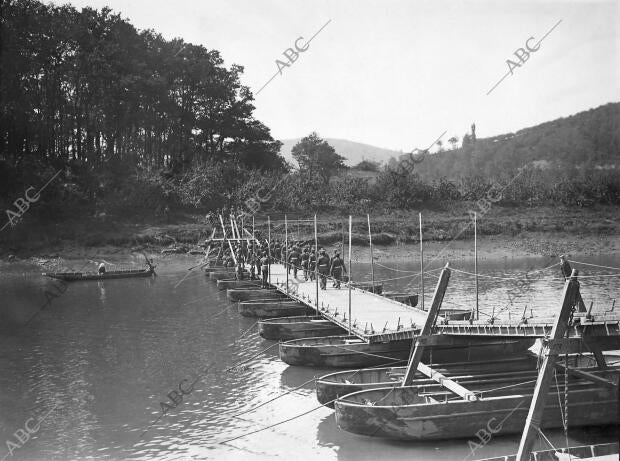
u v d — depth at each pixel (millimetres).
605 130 123938
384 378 21391
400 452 17281
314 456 17156
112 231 72000
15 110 73562
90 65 78500
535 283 51750
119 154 85062
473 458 16750
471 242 78312
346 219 84062
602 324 17688
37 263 62219
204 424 19859
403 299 37281
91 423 20062
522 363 22719
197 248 70000
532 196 94250
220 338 31984
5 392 23375
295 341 26281
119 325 35500
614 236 80000
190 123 95500
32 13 75188
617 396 18531
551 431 18453
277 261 54438
